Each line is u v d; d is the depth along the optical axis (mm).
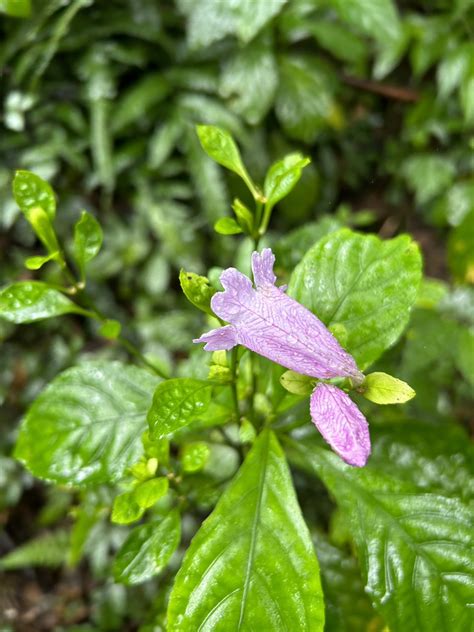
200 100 355
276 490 160
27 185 169
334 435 136
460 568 159
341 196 422
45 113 347
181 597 151
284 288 145
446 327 276
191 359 211
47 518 330
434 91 403
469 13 372
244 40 310
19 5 274
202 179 347
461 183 403
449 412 341
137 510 162
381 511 167
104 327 182
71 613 340
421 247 417
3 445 339
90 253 176
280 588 151
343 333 156
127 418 183
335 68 398
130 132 358
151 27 347
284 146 381
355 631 197
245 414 179
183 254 362
